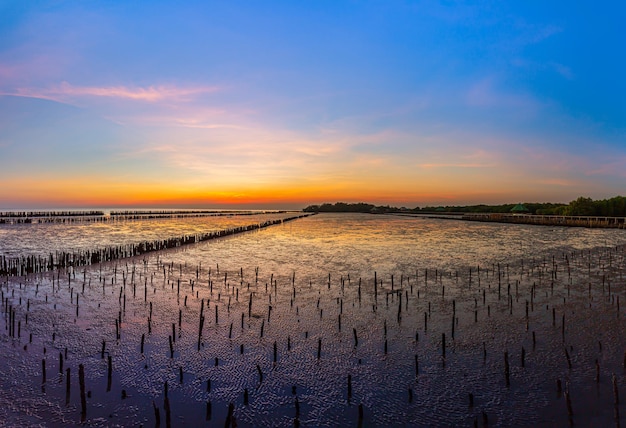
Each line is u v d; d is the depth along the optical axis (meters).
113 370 10.92
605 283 21.66
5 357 11.70
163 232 66.19
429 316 15.85
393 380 10.45
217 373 10.80
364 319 15.47
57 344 12.77
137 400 9.42
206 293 19.86
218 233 55.25
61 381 10.26
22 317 15.60
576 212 89.62
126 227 79.44
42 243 46.56
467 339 13.25
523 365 11.16
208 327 14.44
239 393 9.80
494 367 11.11
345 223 99.44
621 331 13.74
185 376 10.59
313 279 23.55
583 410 8.89
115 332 13.89
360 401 9.46
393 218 138.75
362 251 37.81
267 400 9.49
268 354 12.04
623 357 11.55
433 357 11.83
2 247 42.00
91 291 20.23
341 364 11.38
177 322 15.02
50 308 16.95
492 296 19.08
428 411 9.03
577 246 40.31
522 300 18.20
